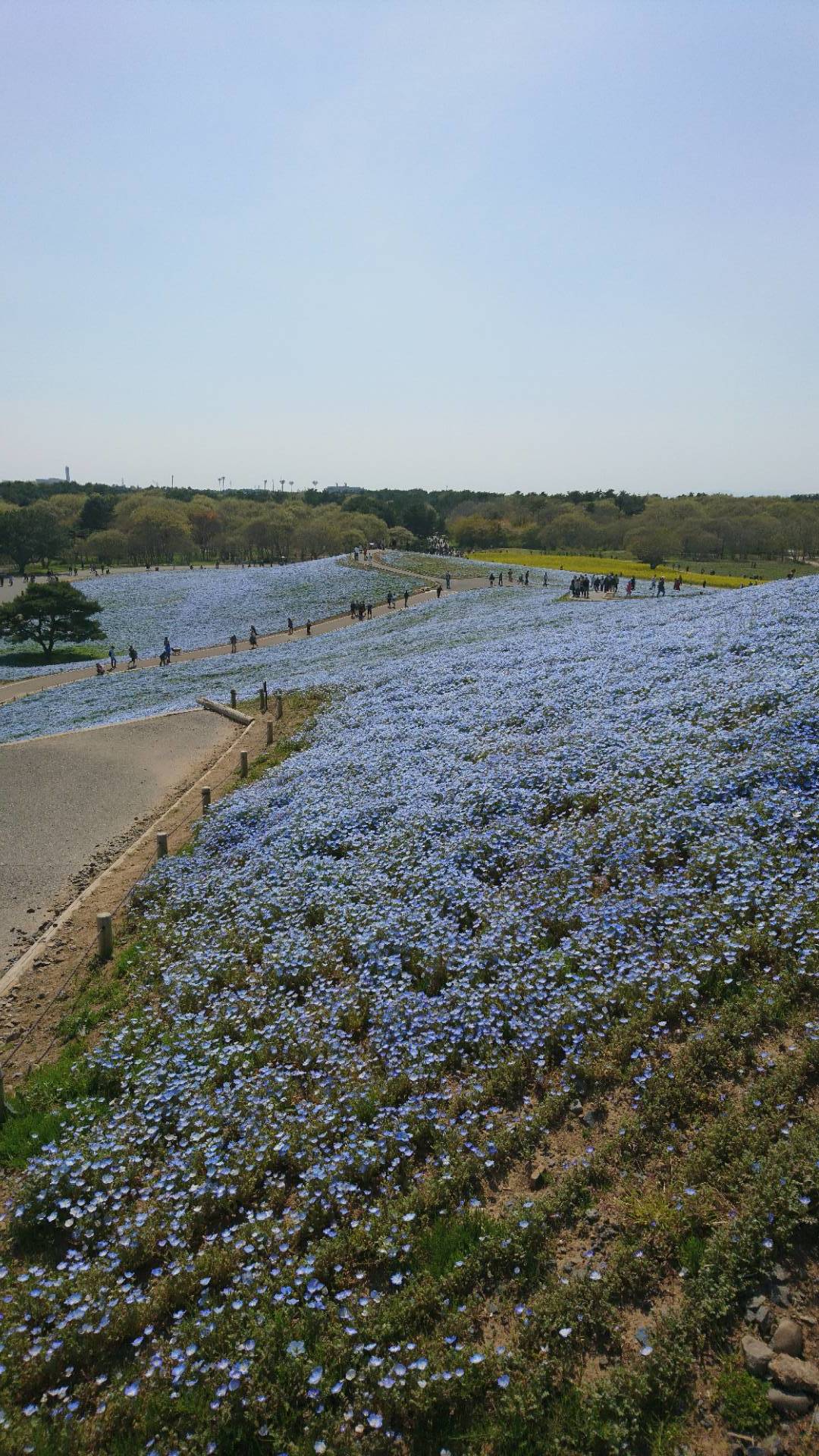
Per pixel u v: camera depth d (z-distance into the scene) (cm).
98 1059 999
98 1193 769
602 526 13975
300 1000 1089
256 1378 557
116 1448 535
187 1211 740
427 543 15350
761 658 2012
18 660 6700
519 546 15488
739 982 852
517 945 1029
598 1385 507
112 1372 604
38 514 12150
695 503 14950
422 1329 585
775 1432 469
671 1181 642
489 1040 879
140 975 1233
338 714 2703
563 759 1611
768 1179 600
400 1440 515
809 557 12912
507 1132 734
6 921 1538
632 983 884
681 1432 480
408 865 1341
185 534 13788
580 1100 768
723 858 1074
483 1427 509
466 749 1878
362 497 18288
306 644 5391
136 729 3030
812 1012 774
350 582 8312
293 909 1303
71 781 2403
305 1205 711
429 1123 781
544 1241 619
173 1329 609
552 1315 558
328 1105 834
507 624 4338
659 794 1338
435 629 4653
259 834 1677
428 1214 678
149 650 6388
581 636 3244
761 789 1221
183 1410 552
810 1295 538
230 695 3597
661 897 1034
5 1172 853
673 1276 577
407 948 1098
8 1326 637
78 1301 648
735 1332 529
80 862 1809
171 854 1730
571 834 1289
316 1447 502
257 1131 813
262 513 15550
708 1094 717
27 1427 551
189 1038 1015
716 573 8931
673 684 1980
